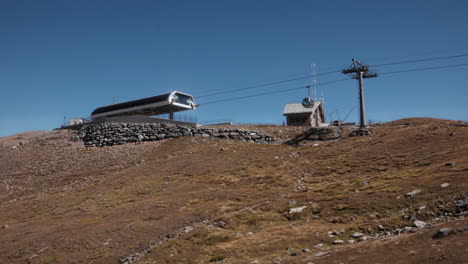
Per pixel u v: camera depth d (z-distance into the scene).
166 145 72.31
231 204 39.28
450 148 44.62
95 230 34.41
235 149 66.19
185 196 43.47
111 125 82.25
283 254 24.92
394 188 33.94
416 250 19.48
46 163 70.25
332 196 36.62
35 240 33.91
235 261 25.25
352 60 69.88
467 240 18.92
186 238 30.83
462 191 28.41
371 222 28.16
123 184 52.28
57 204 46.84
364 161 48.72
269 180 47.72
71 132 89.12
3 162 74.19
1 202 54.09
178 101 87.75
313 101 84.81
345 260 20.62
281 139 71.06
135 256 28.64
